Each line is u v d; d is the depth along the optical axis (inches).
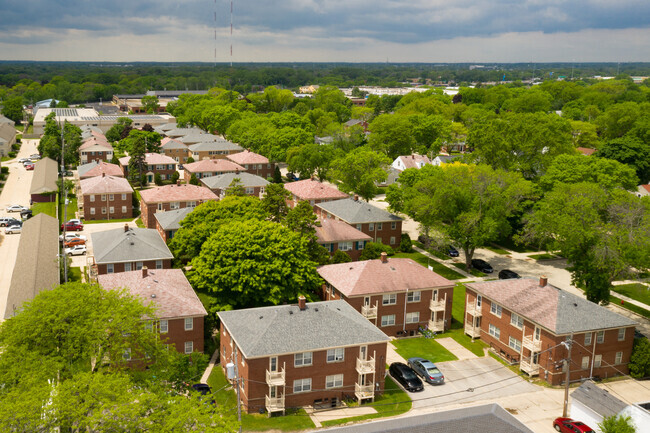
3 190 5428.2
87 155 6451.8
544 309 2388.0
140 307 1921.8
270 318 2158.0
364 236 3565.5
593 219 2910.9
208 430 1406.3
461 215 3393.2
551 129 5103.3
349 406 2113.7
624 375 2421.3
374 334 2171.5
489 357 2539.4
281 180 6087.6
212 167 5639.8
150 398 1472.7
